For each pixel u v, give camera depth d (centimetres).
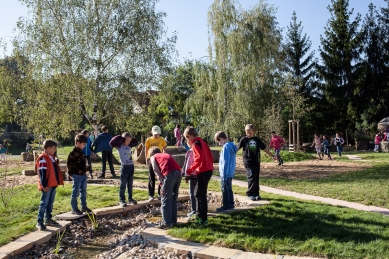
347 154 2464
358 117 3766
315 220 636
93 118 1828
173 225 648
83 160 725
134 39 1811
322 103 3994
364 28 3959
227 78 2508
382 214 694
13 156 3194
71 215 709
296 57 4369
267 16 2739
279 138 1736
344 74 3903
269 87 2698
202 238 561
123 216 766
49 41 1709
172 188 652
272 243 527
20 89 1753
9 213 748
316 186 1054
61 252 572
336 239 536
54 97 1706
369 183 1076
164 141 930
